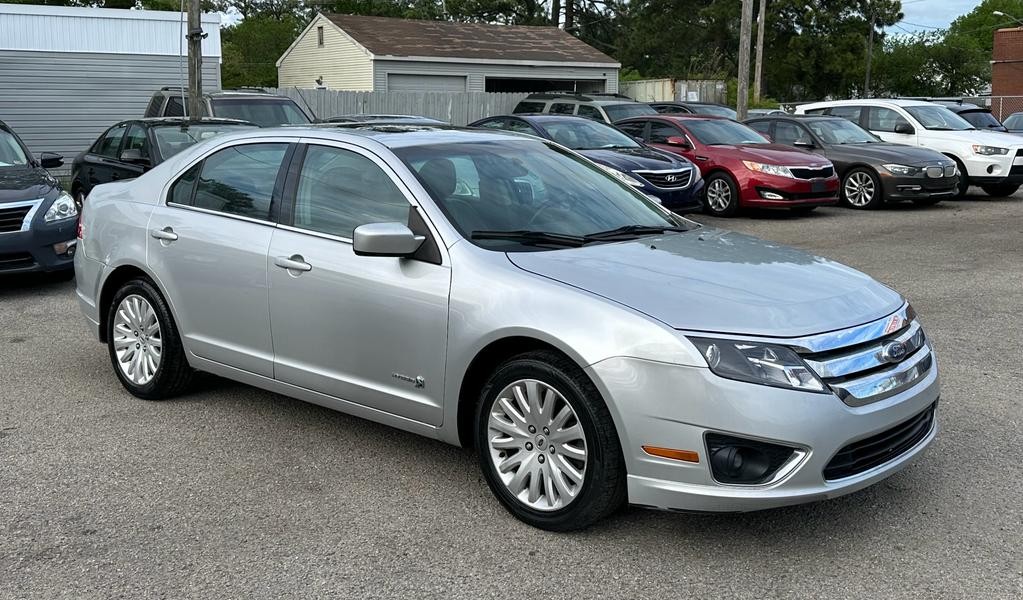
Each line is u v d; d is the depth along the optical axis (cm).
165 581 346
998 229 1287
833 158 1567
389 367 427
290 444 486
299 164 481
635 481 353
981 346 671
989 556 359
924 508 402
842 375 350
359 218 445
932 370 395
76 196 1352
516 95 2919
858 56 5600
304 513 403
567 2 5941
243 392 576
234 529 388
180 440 492
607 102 1856
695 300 361
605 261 400
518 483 388
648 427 346
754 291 373
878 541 372
